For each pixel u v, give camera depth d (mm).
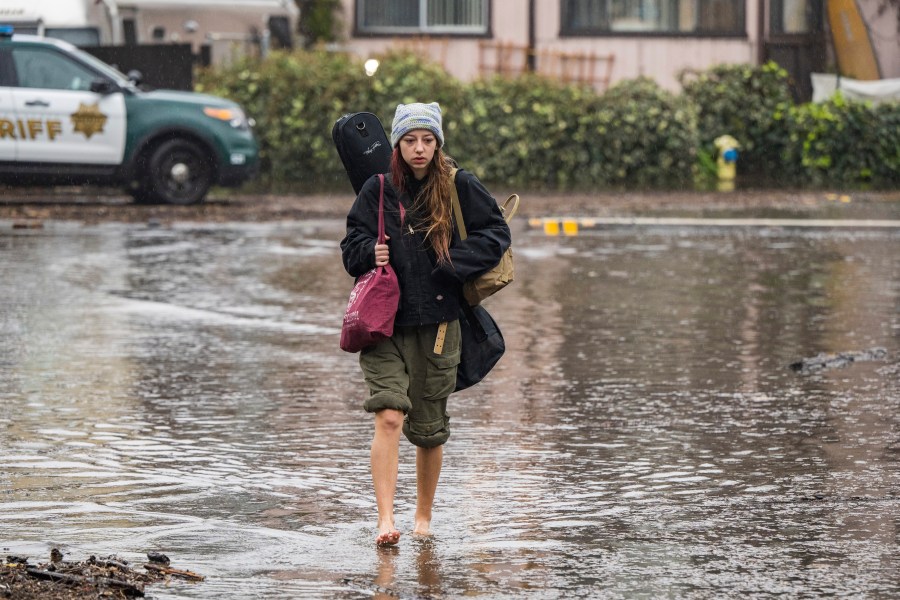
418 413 15992
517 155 68625
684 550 15203
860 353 27438
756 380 25109
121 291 35562
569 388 24438
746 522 16328
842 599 13547
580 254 44000
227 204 57062
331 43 77312
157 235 47500
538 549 15234
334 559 14789
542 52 78375
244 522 16266
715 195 63688
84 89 54000
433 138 15523
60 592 13234
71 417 21953
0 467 18750
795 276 39031
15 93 53062
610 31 78188
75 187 63469
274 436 20781
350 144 16656
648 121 69688
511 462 19250
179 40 71375
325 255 43125
